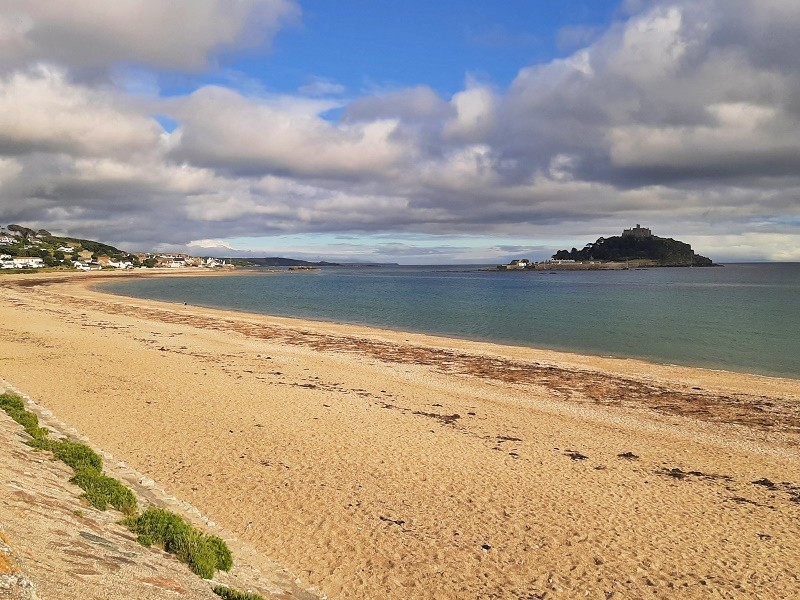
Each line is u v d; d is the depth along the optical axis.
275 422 17.11
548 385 24.55
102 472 11.41
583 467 14.39
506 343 39.00
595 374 27.06
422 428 17.25
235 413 17.94
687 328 47.50
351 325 48.34
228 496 11.80
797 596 8.89
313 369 26.78
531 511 11.69
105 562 6.24
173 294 95.19
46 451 11.38
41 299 68.06
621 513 11.73
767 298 84.25
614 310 64.38
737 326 48.94
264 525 10.60
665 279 168.50
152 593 5.85
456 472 13.68
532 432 17.38
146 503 10.34
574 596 8.76
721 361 32.53
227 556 8.54
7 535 5.60
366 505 11.66
